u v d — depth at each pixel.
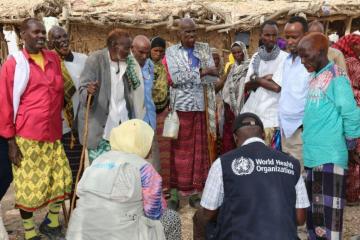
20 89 3.84
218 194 2.72
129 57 4.34
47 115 3.97
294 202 2.67
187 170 5.09
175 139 5.05
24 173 3.97
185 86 4.95
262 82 4.50
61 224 4.73
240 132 2.87
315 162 3.58
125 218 2.78
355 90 4.69
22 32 3.94
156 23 9.32
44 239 4.40
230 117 5.42
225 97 5.39
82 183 2.86
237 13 9.02
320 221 3.65
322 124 3.51
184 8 9.39
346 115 3.42
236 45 5.75
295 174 2.71
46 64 4.00
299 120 4.09
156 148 4.91
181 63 4.93
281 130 4.31
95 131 4.21
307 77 3.99
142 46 4.53
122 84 4.27
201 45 5.05
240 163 2.68
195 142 5.08
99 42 10.08
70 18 9.48
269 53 4.55
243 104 4.96
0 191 4.27
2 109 3.83
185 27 4.88
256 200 2.59
